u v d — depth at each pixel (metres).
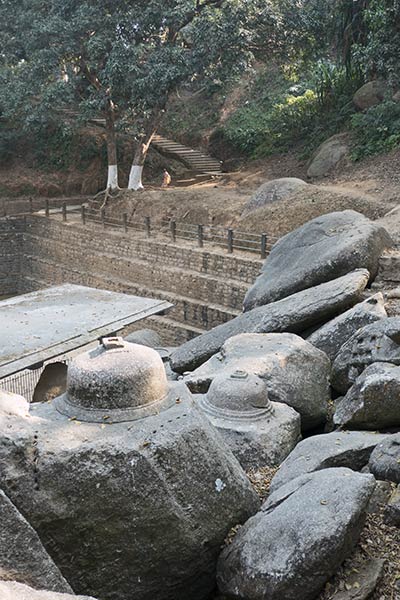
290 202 22.38
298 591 4.78
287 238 13.80
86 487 4.79
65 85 26.59
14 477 4.70
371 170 25.00
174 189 28.44
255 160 32.22
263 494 6.31
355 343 8.74
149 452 4.97
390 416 7.23
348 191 22.33
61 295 16.08
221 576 5.18
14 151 34.97
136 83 24.97
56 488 4.75
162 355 13.73
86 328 13.24
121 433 5.06
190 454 5.16
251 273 20.98
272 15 25.20
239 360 8.66
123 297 15.88
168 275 23.33
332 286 10.61
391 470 5.93
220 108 36.38
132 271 24.84
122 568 4.95
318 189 22.55
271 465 7.08
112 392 5.29
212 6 26.61
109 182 28.33
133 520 4.90
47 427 5.09
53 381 14.70
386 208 20.56
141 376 5.36
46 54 25.75
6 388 14.95
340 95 30.83
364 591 4.86
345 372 8.77
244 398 7.45
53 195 33.66
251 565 4.98
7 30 29.20
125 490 4.87
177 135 36.00
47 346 12.19
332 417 8.41
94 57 25.44
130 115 27.44
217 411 7.46
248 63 26.16
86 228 26.97
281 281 12.18
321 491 5.18
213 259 22.09
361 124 27.34
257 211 22.91
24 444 4.79
